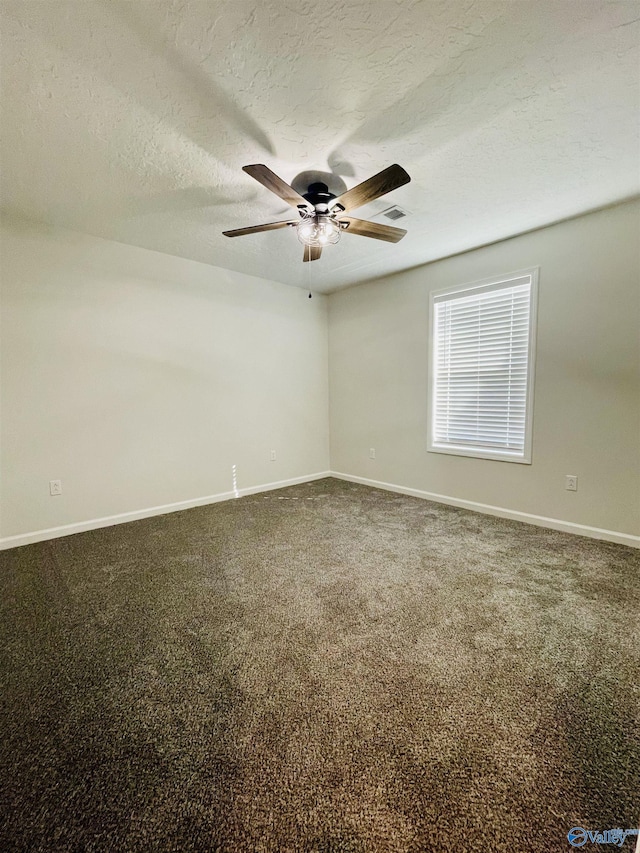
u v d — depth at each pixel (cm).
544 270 284
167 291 336
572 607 190
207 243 308
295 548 266
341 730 122
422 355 376
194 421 362
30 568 238
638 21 123
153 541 280
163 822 97
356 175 212
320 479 476
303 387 455
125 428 320
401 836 93
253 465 412
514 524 309
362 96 154
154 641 168
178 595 205
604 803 99
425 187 226
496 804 100
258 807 100
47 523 285
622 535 264
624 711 128
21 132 172
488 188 227
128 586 215
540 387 294
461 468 354
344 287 442
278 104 158
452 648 161
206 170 205
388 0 118
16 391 269
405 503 371
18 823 96
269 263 358
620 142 185
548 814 97
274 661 154
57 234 278
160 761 112
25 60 134
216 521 323
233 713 129
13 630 176
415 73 143
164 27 125
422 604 195
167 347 340
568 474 285
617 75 144
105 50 132
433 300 360
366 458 445
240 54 135
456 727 123
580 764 110
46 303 277
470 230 287
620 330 254
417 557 249
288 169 205
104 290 302
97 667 152
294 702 134
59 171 205
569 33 128
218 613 189
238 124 170
